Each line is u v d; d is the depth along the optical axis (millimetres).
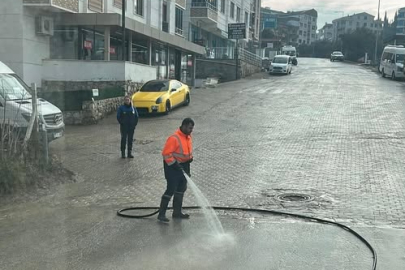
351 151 12258
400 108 20156
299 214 7402
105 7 25344
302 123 17109
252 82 35281
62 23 21859
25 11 20109
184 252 5930
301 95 25625
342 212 7469
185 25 43438
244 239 6363
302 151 12453
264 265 5473
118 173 10727
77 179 10188
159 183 9805
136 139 15039
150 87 21000
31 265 5594
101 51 24656
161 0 33250
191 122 7250
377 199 8125
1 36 20203
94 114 18656
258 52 70438
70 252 5996
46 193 9039
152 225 7066
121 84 21453
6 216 7648
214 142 14117
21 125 9984
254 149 12938
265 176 9984
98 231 6816
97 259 5754
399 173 9906
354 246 6035
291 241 6254
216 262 5586
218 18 47500
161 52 30859
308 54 118688
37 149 10023
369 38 89375
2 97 10375
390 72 37062
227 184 9438
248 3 63438
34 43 20781
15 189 8812
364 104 21656
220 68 40844
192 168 10914
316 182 9375
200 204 8062
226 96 25875
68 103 18516
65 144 13695
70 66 21156
